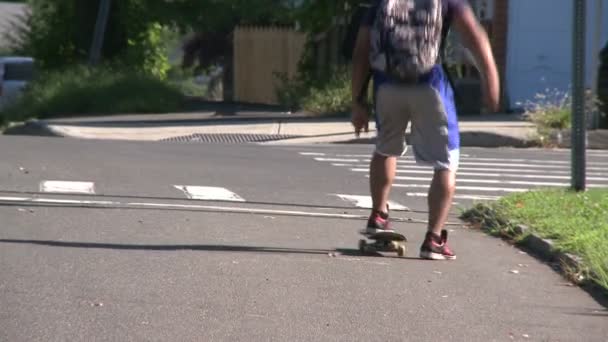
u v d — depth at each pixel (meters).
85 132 80.62
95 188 44.22
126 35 131.88
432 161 29.83
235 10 125.25
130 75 113.12
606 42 89.12
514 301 26.41
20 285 25.61
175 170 52.44
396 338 22.83
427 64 28.78
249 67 129.62
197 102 120.19
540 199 39.53
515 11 93.12
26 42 144.25
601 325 24.48
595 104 80.31
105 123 87.56
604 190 42.22
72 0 133.50
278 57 121.12
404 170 56.97
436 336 23.12
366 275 28.33
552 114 78.75
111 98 106.06
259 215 38.28
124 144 66.94
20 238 31.27
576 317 25.11
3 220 34.25
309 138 77.62
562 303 26.39
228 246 31.44
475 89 90.00
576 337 23.48
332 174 54.34
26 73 126.31
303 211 40.66
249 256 30.06
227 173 52.34
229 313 24.08
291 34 117.88
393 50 28.81
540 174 57.97
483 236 35.88
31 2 141.88
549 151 72.81
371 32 29.55
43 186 44.00
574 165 42.16
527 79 93.50
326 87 98.69
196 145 68.50
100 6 120.25
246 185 48.12
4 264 27.67
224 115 96.50
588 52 89.75
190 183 47.66
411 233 36.06
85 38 132.12
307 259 30.05
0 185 43.72
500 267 30.38
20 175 47.31
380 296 26.20
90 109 106.31
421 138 29.72
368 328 23.45
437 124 29.48
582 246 30.67
